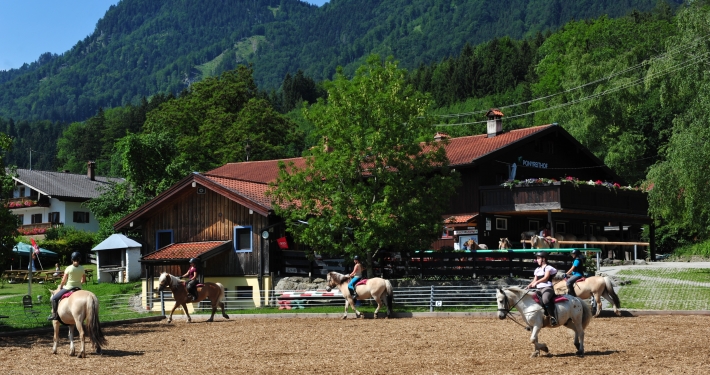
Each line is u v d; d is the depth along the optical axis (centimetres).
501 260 3425
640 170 6944
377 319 2902
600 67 6719
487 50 15275
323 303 3441
